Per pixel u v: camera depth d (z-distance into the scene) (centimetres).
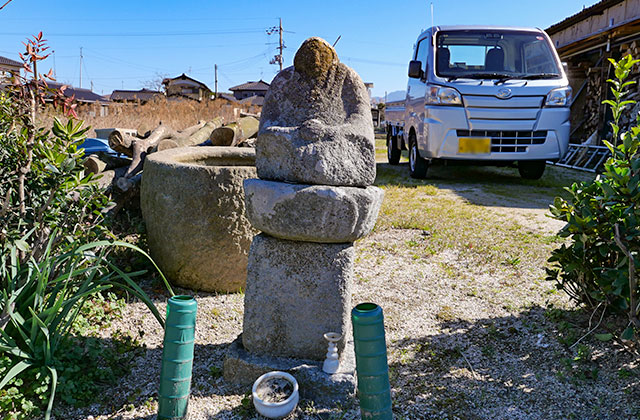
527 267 488
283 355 294
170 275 423
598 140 1168
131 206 541
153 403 278
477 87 845
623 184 309
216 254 408
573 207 357
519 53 929
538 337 351
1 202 357
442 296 430
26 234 335
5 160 357
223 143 700
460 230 607
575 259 349
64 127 344
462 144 855
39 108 344
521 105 843
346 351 303
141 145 620
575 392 290
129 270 438
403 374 313
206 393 287
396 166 1251
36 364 275
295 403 265
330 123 284
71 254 296
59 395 275
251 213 284
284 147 276
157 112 1862
